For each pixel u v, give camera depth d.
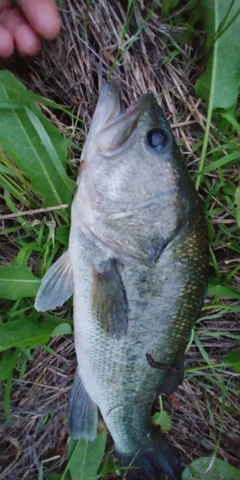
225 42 0.30
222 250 0.34
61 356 0.34
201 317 0.34
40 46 0.28
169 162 0.24
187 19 0.31
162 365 0.28
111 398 0.29
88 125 0.31
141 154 0.23
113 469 0.33
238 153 0.30
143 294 0.25
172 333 0.27
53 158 0.27
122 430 0.30
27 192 0.29
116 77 0.31
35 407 0.34
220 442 0.36
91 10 0.30
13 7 0.27
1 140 0.27
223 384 0.34
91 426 0.31
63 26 0.29
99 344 0.27
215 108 0.31
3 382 0.33
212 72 0.30
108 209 0.24
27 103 0.27
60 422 0.35
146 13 0.30
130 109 0.23
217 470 0.34
